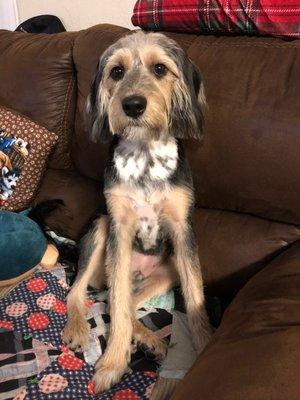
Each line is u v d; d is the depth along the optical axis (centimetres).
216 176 125
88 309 135
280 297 91
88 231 145
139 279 148
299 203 115
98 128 130
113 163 129
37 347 118
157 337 122
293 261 105
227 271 132
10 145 156
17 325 125
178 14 134
